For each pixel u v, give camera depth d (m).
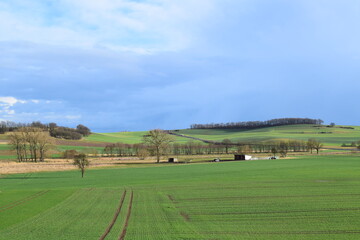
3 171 82.94
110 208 33.25
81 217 29.39
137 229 24.94
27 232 24.81
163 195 40.88
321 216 28.48
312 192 40.62
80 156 72.06
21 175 75.00
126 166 98.62
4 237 23.62
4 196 42.44
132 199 38.41
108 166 98.69
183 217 28.81
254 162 102.88
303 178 55.66
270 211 30.75
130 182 58.19
